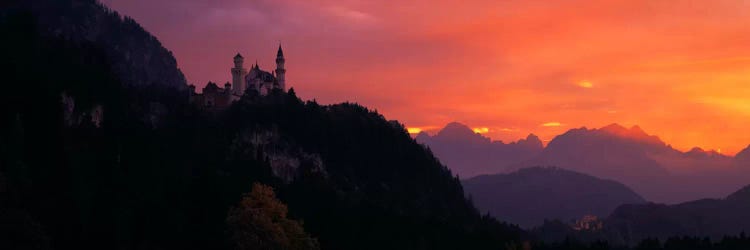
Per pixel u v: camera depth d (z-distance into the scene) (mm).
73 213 187375
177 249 196875
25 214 168875
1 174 180875
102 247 183125
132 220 197750
